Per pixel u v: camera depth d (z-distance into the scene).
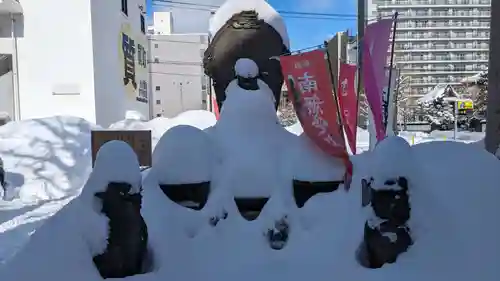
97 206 4.30
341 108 5.82
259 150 5.32
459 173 5.01
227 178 5.16
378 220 4.25
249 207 5.16
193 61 58.28
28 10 18.94
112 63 22.09
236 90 5.78
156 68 57.69
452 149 5.46
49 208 10.48
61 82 19.17
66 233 4.31
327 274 4.25
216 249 4.67
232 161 5.26
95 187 4.32
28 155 13.28
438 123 45.25
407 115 51.66
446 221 4.41
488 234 4.33
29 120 14.71
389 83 6.49
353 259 4.38
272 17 6.46
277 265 4.47
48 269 4.09
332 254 4.49
